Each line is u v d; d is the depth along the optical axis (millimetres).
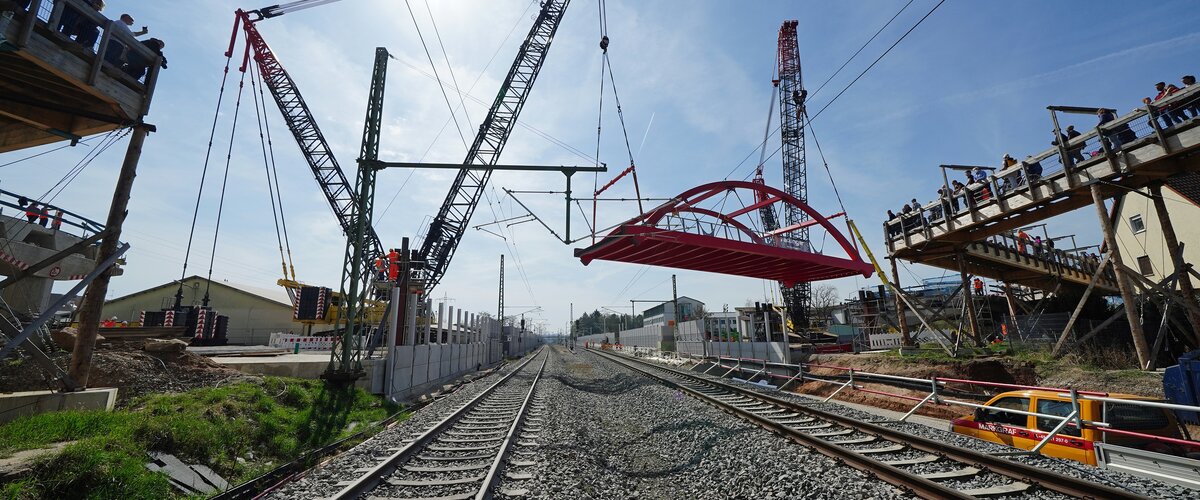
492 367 42875
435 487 6695
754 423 10961
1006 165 18734
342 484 6773
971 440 8664
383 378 17953
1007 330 20844
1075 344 16328
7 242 18375
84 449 6441
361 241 16703
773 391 20188
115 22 10258
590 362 45000
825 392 19203
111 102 10477
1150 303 17406
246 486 7066
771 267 24938
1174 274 14258
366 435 11477
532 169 15445
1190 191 21469
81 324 10141
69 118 11773
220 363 15750
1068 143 15805
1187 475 5949
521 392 19719
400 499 6258
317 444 10828
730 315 42031
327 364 16812
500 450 8242
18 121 12914
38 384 10445
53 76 9844
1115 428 7191
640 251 20969
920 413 14359
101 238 10547
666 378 23562
